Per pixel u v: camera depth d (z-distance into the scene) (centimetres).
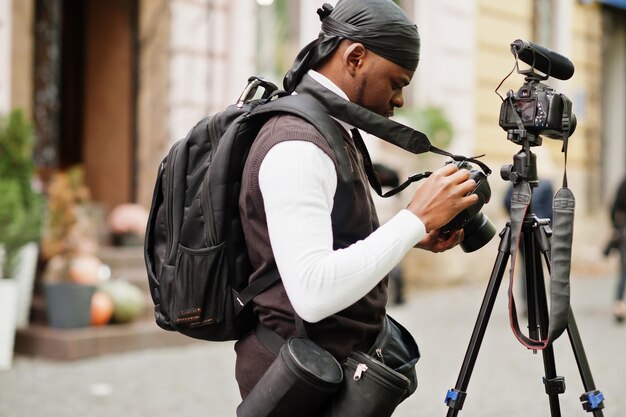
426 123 1212
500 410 603
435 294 1255
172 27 998
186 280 249
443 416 583
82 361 754
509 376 716
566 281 244
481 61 1384
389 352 252
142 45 1007
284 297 245
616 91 1708
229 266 249
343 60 248
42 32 941
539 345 237
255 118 248
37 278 873
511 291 242
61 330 777
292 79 258
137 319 848
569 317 270
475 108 1373
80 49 1033
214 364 753
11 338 739
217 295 248
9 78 861
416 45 250
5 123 780
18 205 758
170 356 784
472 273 1364
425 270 1302
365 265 227
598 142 1644
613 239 1041
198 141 256
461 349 837
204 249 246
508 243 264
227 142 246
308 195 229
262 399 234
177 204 254
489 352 821
